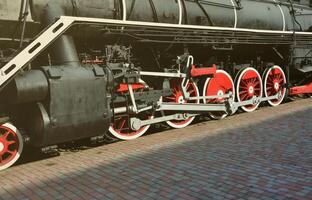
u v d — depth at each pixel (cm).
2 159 515
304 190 372
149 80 687
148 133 696
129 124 611
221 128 681
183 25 654
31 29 521
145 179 423
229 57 868
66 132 498
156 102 637
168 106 659
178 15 679
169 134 654
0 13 477
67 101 493
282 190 374
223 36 753
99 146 591
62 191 398
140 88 624
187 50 701
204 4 741
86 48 603
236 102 798
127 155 525
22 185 422
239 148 535
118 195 380
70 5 537
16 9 491
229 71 856
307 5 1183
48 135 480
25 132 503
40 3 509
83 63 564
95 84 526
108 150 559
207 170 445
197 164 470
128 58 605
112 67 571
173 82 706
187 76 698
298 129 639
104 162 495
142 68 702
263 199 355
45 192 398
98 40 598
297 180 399
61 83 486
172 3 672
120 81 588
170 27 637
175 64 693
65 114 491
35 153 576
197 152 524
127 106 600
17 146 491
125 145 586
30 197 385
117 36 598
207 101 766
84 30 550
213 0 761
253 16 848
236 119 768
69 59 517
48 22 506
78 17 516
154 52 688
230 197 363
